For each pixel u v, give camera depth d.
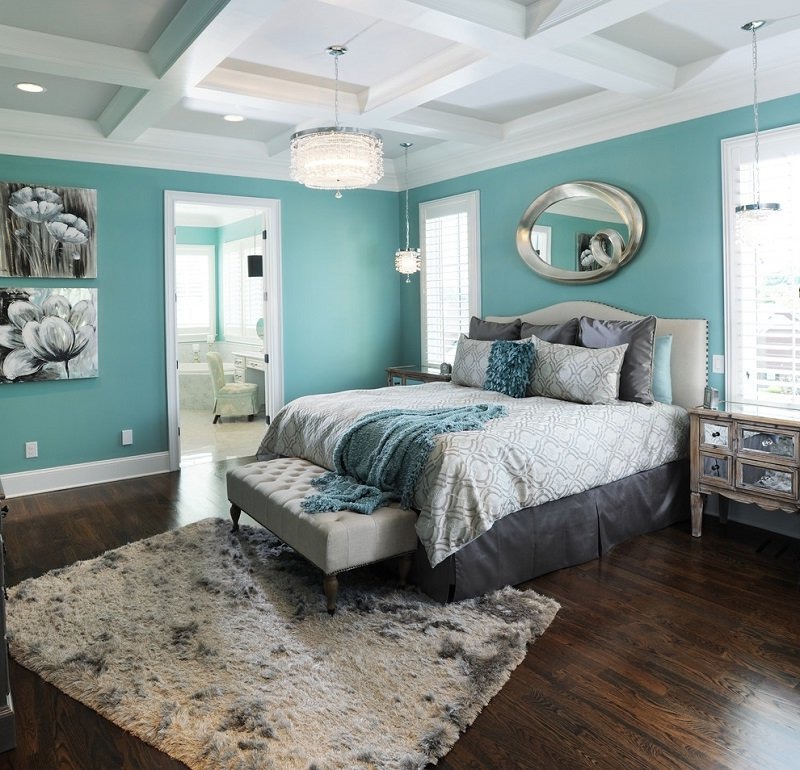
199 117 4.73
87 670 2.38
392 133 5.33
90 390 5.02
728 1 3.04
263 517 3.32
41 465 4.85
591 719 2.09
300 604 2.88
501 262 5.50
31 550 3.66
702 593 3.01
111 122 4.46
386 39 3.44
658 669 2.37
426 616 2.76
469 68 3.52
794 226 3.62
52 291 4.77
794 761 1.88
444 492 2.87
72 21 3.08
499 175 5.44
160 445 5.36
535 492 3.13
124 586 3.11
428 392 4.50
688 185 4.11
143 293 5.19
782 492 3.32
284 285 5.93
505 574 3.06
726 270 3.93
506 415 3.42
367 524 2.84
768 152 3.70
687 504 4.07
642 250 4.42
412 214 6.42
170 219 5.25
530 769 1.87
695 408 3.72
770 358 3.79
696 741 1.97
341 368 6.35
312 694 2.21
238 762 1.89
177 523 4.10
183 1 2.91
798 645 2.53
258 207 5.75
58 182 4.77
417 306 6.48
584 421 3.47
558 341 4.51
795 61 3.50
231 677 2.32
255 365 8.02
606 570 3.30
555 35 3.03
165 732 2.03
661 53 3.67
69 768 1.90
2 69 3.72
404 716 2.09
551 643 2.56
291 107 4.14
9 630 2.69
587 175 4.73
